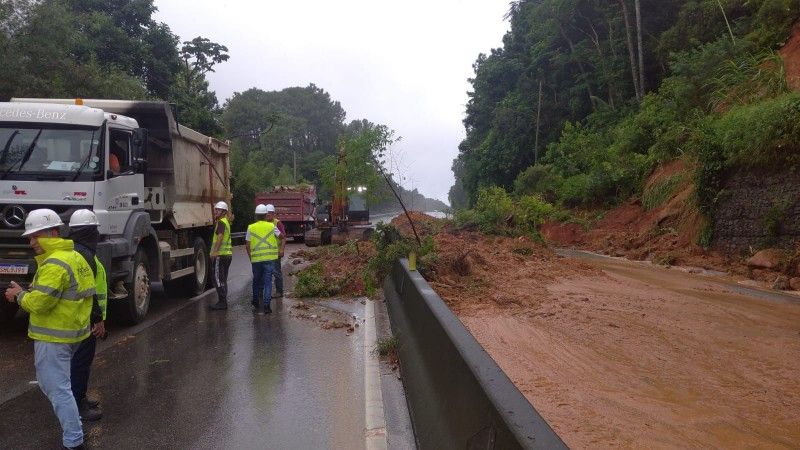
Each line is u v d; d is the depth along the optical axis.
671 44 29.91
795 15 22.23
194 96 38.59
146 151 10.29
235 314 10.64
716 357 7.31
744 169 16.36
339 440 5.03
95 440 5.00
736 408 5.60
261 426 5.32
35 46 19.78
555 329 8.63
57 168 8.70
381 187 21.50
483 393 3.52
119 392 6.24
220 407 5.79
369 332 8.93
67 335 4.72
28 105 8.88
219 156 16.00
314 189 38.16
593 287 12.49
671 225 20.16
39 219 4.82
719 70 23.28
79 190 8.63
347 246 18.31
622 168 27.12
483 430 3.40
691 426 5.15
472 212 23.45
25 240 8.46
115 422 5.40
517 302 10.38
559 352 7.45
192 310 11.09
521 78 48.44
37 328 4.68
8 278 8.47
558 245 25.39
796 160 14.56
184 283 12.68
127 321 9.52
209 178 14.95
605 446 4.71
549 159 38.78
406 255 12.02
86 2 35.25
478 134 57.62
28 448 4.82
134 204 9.82
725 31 27.62
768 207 15.24
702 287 12.84
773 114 15.05
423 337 6.16
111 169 9.26
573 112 43.00
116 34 33.28
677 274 15.22
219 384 6.51
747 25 25.39
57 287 4.62
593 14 41.06
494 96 54.72
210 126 36.69
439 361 5.04
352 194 25.69
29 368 7.10
